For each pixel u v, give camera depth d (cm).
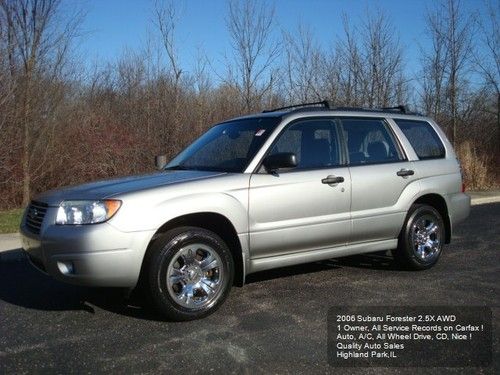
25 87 1191
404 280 584
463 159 1738
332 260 674
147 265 441
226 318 463
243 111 1639
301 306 495
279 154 487
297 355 386
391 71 1889
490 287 557
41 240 438
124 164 1406
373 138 592
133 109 1579
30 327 449
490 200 1419
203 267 462
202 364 371
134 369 364
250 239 484
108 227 419
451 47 2091
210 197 461
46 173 1291
